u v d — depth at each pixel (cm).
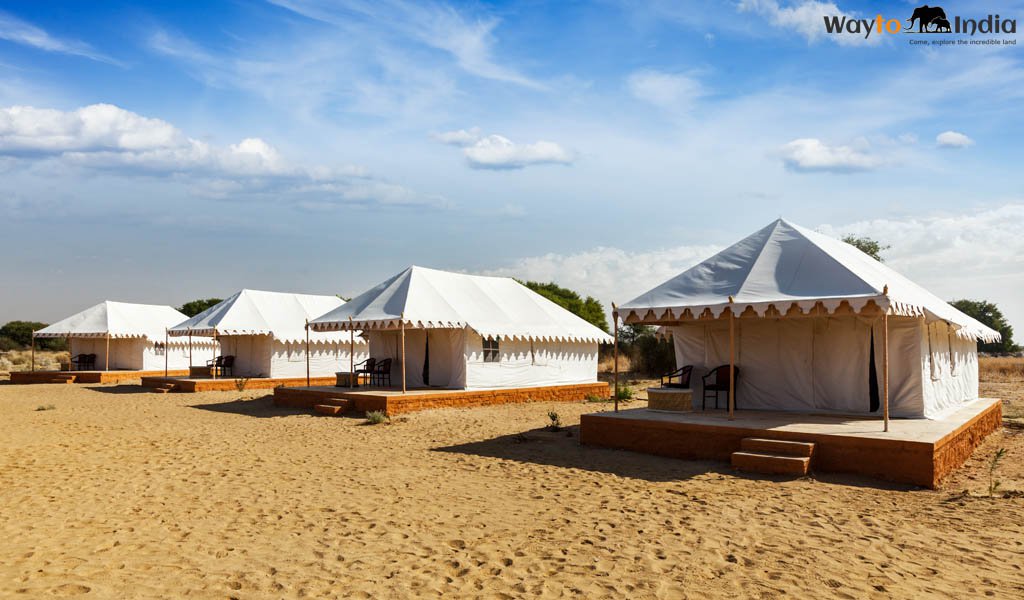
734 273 1173
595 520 721
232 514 750
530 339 2064
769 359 1278
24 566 572
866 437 916
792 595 507
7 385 2812
